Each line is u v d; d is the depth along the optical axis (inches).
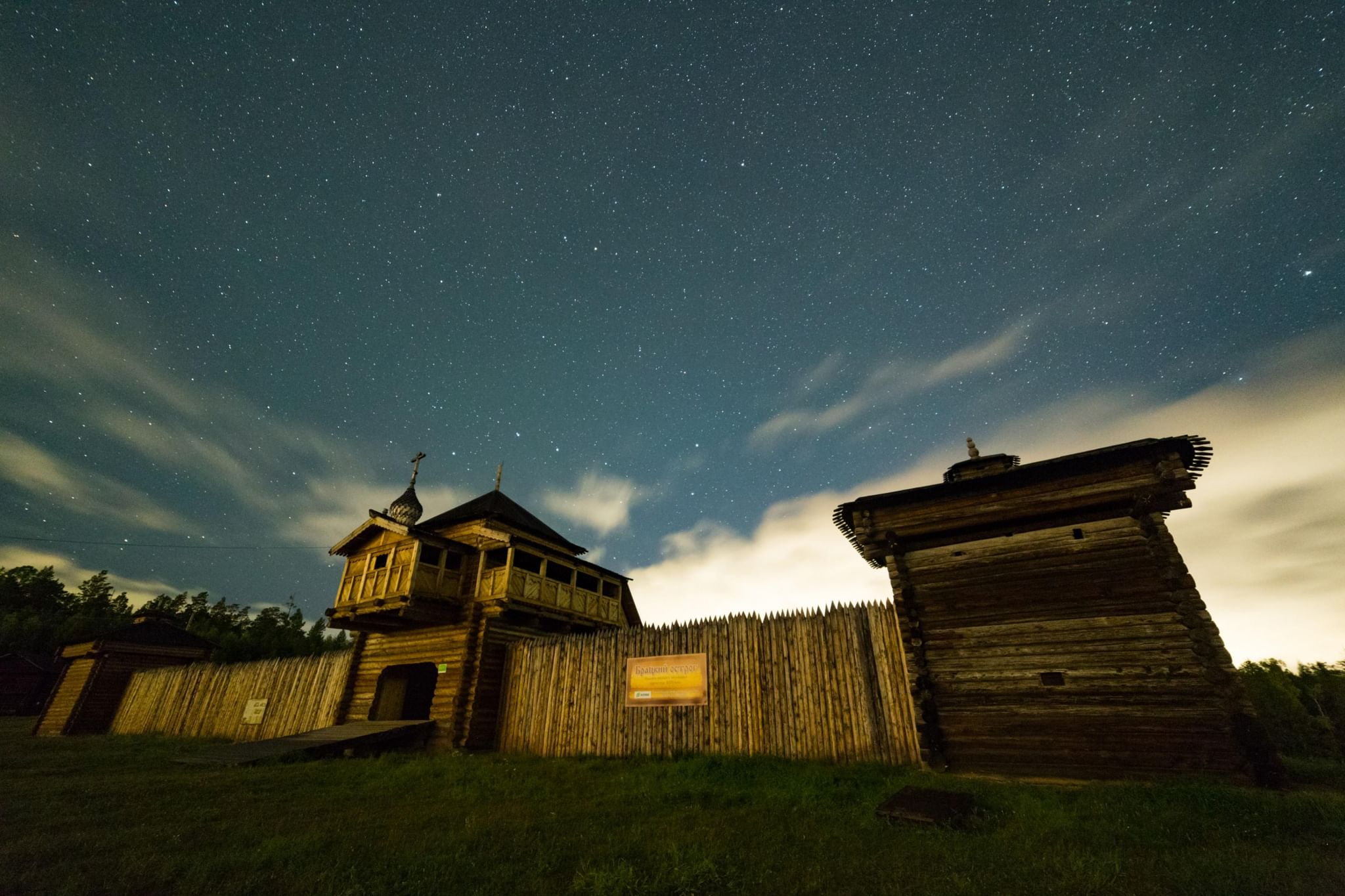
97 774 504.1
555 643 692.1
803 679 493.4
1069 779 367.6
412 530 768.9
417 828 287.9
